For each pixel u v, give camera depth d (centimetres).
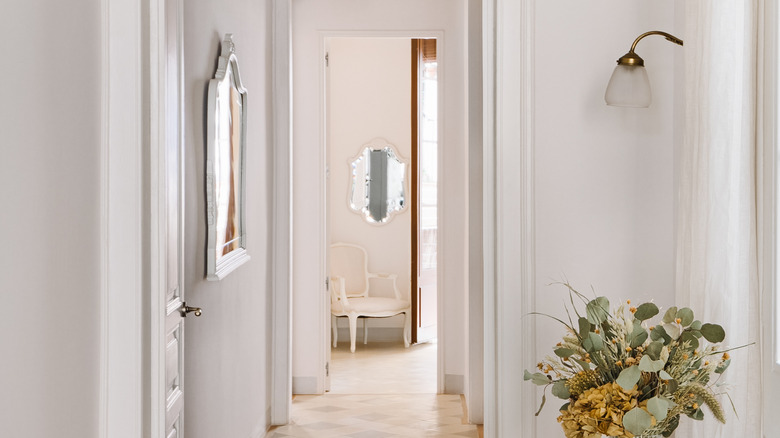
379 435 489
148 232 230
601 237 253
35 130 182
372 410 548
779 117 193
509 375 253
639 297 253
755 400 200
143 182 226
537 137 252
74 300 205
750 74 199
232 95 389
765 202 200
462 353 595
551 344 253
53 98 192
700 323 197
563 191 253
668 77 251
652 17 250
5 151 167
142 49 225
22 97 175
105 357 225
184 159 319
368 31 578
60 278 196
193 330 335
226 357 394
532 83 252
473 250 509
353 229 800
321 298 588
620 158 252
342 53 794
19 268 174
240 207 414
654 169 252
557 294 253
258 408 474
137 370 226
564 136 252
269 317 508
